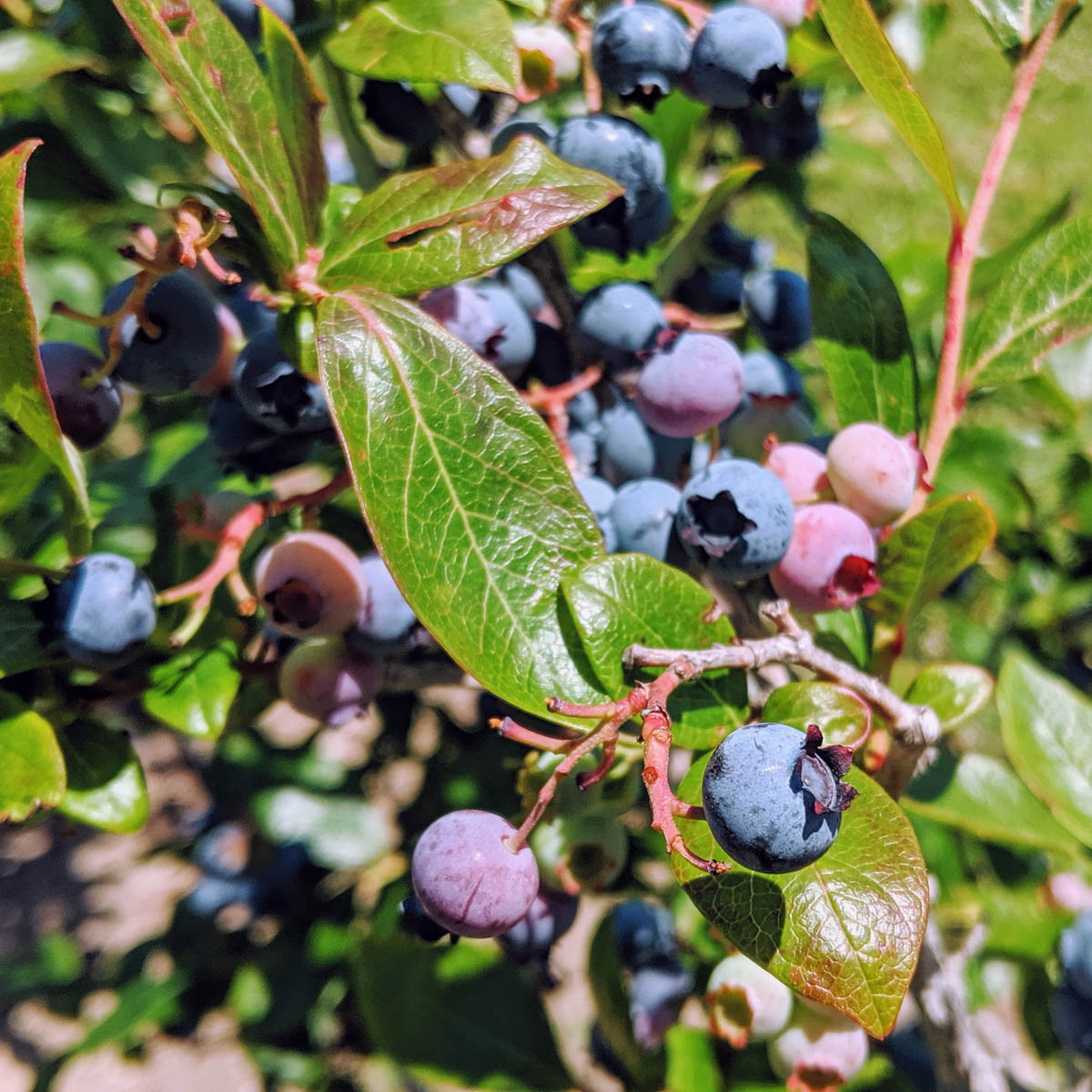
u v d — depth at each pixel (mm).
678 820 129
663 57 172
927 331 266
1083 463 297
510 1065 186
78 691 159
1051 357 282
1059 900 253
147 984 325
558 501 132
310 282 141
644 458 180
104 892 512
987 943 224
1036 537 308
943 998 182
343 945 300
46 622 148
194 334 161
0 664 147
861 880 120
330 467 235
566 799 171
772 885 120
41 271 273
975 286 249
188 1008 333
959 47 972
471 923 131
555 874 184
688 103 227
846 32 153
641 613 134
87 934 485
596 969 197
